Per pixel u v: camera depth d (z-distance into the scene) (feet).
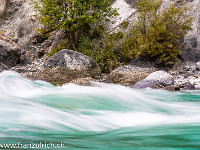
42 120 12.26
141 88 29.94
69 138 10.05
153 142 9.95
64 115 13.78
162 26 38.29
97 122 13.66
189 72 37.42
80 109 16.67
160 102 21.94
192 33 42.42
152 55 39.19
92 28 46.93
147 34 40.14
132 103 19.70
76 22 44.52
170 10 39.58
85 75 35.86
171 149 8.93
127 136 11.01
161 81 30.25
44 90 22.72
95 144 9.34
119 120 14.71
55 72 35.68
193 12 43.75
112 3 51.01
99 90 22.49
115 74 35.88
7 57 42.09
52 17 44.16
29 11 52.80
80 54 36.76
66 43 46.06
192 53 41.70
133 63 39.42
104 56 42.14
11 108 13.55
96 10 45.88
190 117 16.24
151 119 15.43
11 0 55.67
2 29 52.65
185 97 24.73
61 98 19.44
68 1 43.83
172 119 15.39
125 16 48.03
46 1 42.50
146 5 41.06
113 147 9.04
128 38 42.32
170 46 38.47
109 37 43.73
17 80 24.08
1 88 21.02
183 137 10.84
